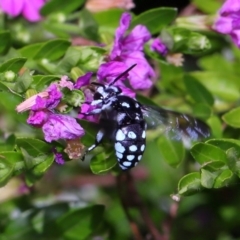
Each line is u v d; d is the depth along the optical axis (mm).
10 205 223
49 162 186
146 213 218
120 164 190
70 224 208
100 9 214
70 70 193
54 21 216
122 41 192
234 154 184
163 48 199
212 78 219
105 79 190
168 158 202
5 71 186
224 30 203
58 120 181
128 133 189
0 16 215
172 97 217
